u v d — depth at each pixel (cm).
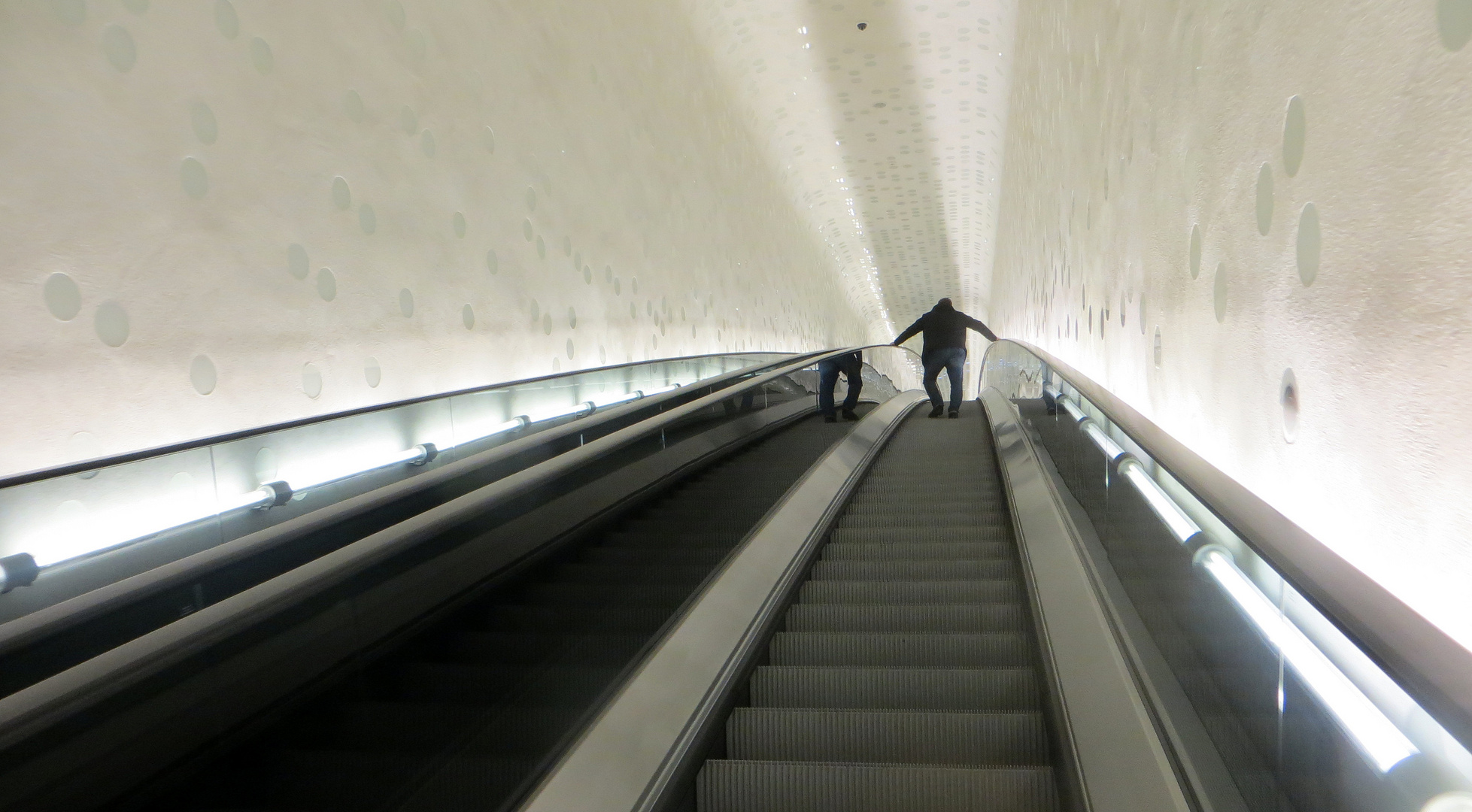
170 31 385
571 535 283
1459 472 182
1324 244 245
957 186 1994
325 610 166
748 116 1526
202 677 135
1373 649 115
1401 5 203
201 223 396
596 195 874
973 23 1248
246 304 421
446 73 614
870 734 284
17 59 318
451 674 200
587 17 873
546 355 750
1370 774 123
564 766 212
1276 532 163
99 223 346
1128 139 513
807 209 2103
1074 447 435
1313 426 253
